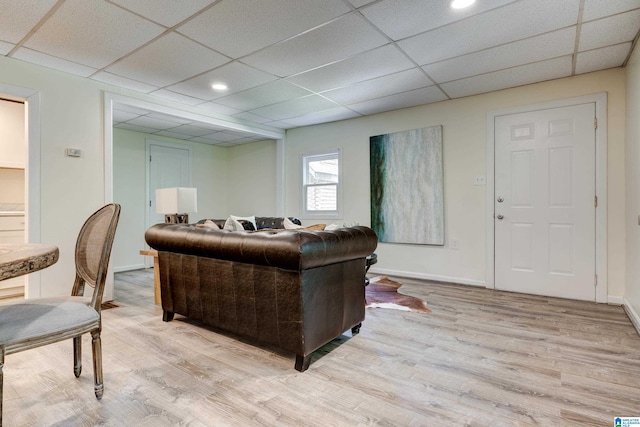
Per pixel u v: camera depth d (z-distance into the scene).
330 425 1.45
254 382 1.80
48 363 2.00
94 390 1.67
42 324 1.38
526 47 2.71
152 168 5.43
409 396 1.67
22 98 2.89
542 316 2.85
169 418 1.49
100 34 2.46
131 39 2.54
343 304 2.26
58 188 3.05
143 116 4.23
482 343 2.30
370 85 3.56
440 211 4.13
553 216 3.45
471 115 3.92
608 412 1.52
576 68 3.13
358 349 2.22
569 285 3.38
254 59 2.91
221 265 2.27
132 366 1.98
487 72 3.22
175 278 2.62
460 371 1.92
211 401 1.62
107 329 2.59
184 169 5.87
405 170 4.39
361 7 2.15
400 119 4.45
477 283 3.91
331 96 3.90
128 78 3.30
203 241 2.29
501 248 3.75
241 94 3.83
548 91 3.46
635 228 2.69
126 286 4.06
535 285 3.55
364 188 4.79
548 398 1.64
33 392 1.69
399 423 1.46
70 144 3.14
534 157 3.54
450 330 2.55
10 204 3.94
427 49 2.73
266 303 2.05
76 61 2.89
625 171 3.07
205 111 4.47
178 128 4.96
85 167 3.23
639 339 2.34
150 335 2.46
